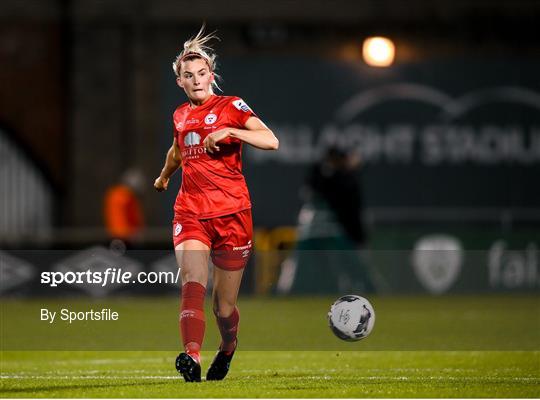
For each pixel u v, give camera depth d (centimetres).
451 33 7681
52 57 7456
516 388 2609
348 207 6544
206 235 2561
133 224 6656
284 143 7444
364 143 7538
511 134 7650
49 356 3622
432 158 7588
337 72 7544
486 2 7712
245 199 2578
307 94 7506
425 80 7619
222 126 2539
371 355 3612
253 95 7488
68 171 7462
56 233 7000
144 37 7481
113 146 7481
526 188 7638
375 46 7550
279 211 7394
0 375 2962
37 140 7412
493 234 7312
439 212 7562
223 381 2720
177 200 2597
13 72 7388
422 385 2658
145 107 7481
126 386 2622
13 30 7400
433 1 7681
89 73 7475
